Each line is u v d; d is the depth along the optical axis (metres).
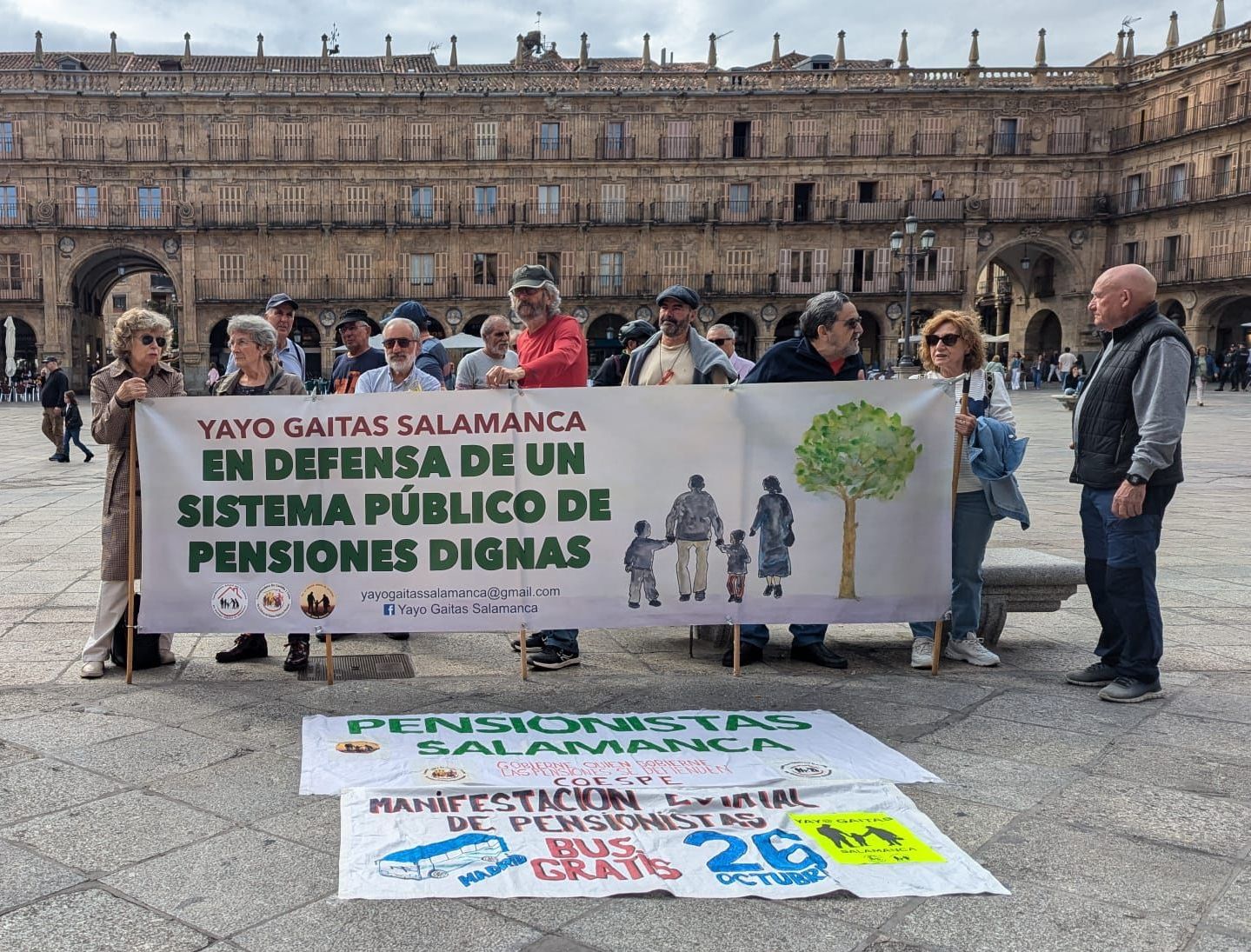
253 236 47.88
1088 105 48.47
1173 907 2.79
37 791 3.52
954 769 3.79
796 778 3.56
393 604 4.89
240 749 3.94
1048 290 51.88
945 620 5.39
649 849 3.08
